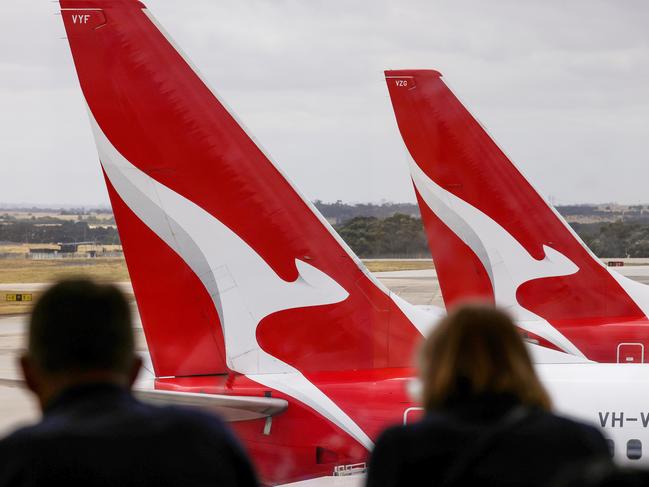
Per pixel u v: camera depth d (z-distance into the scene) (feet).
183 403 75.66
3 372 236.22
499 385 28.86
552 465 26.89
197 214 80.89
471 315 29.91
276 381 81.15
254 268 81.61
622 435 79.61
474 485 27.14
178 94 80.33
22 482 24.30
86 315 25.81
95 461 24.39
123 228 80.94
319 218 82.17
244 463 25.94
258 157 81.41
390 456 28.73
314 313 82.07
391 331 82.79
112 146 80.38
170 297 81.46
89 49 79.92
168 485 24.44
